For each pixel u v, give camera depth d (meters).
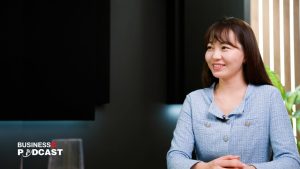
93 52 3.41
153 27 3.83
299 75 4.52
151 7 3.84
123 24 3.74
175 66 3.76
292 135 1.43
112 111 3.66
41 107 3.32
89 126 3.58
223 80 1.50
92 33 3.41
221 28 1.45
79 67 3.39
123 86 3.71
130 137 3.71
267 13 4.35
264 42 4.31
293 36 4.48
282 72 4.40
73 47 3.38
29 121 3.44
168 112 3.84
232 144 1.42
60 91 3.36
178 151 1.47
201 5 3.74
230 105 1.48
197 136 1.49
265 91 1.46
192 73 3.71
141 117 3.75
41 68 3.33
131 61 3.74
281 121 1.43
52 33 3.35
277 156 1.39
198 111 1.51
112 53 3.68
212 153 1.44
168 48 3.84
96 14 3.48
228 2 3.81
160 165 3.79
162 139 3.81
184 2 3.72
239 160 1.33
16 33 3.28
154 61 3.82
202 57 3.73
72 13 3.38
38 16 3.33
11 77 3.27
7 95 3.26
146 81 3.79
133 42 3.76
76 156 1.17
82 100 3.39
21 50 3.29
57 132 3.50
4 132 3.38
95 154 3.58
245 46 1.45
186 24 3.71
